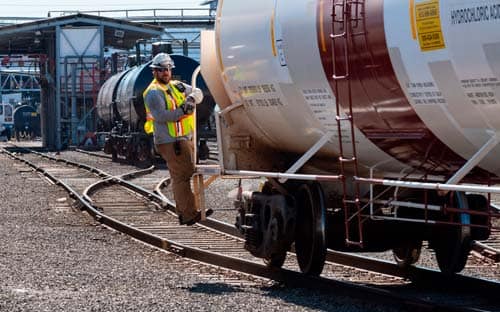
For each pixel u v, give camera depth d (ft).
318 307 34.71
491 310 34.45
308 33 37.14
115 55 203.72
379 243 39.96
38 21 216.74
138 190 87.04
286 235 40.81
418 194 38.73
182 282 40.40
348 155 39.17
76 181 105.09
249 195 44.24
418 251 42.63
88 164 146.41
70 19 216.13
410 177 38.24
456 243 38.58
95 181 105.19
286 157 45.34
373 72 34.01
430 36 31.04
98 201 80.79
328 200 41.37
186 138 43.50
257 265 42.75
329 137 39.09
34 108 349.20
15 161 156.56
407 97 33.30
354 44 34.53
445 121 32.63
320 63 36.68
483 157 32.12
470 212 33.71
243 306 34.83
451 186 31.42
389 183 34.45
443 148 34.14
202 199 44.24
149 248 52.08
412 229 39.73
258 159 45.11
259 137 44.65
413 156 35.99
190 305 34.91
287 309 34.27
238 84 43.14
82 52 217.77
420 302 33.17
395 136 35.40
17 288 38.45
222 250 52.70
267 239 41.47
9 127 335.67
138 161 142.31
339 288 36.78
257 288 39.27
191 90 44.47
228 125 44.39
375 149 37.22
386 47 33.01
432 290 39.17
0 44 242.99
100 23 217.56
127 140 146.92
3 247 51.01
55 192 89.61
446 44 30.53
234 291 38.29
